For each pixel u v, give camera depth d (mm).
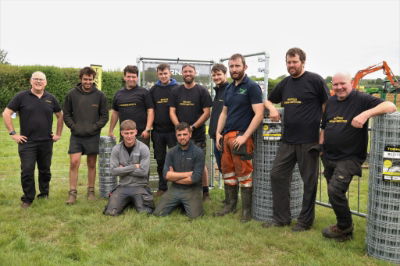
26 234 3826
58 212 4574
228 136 4324
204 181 5375
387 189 3254
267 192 4363
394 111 3199
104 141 5371
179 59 5977
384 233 3303
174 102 5254
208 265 3143
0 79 19297
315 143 3889
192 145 4738
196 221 4289
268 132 4258
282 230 4035
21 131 4801
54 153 9250
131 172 4691
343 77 3344
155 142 5480
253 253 3459
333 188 3436
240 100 4199
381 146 3262
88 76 4988
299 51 3770
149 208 4684
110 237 3768
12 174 6770
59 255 3314
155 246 3572
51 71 20578
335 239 3744
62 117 5242
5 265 3037
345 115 3434
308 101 3832
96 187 6102
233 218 4477
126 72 5207
